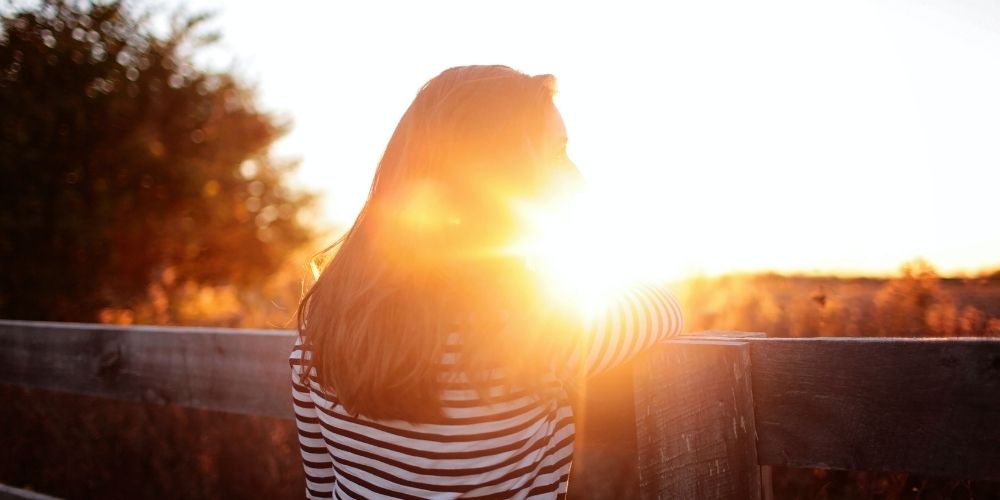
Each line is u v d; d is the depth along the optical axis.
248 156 13.27
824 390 1.19
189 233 11.72
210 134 12.62
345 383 0.99
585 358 1.02
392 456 1.00
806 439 1.21
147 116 11.53
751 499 1.23
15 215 9.84
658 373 1.33
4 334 2.61
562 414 1.09
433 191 1.00
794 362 1.22
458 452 0.97
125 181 11.23
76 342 2.37
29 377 2.51
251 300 7.58
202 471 3.20
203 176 11.82
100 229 10.25
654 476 1.33
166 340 2.11
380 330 0.96
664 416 1.32
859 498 1.95
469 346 0.95
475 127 0.99
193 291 9.52
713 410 1.27
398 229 1.01
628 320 1.05
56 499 2.31
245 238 13.23
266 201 13.55
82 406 3.53
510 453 0.98
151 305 8.14
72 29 10.92
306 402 1.15
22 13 10.55
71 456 3.53
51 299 9.82
